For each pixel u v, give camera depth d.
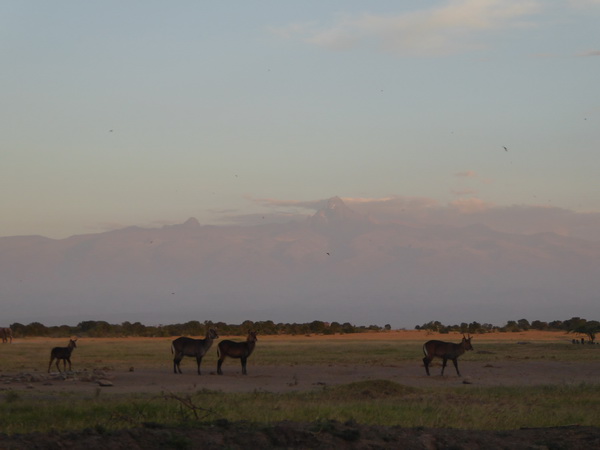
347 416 24.33
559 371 49.91
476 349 76.88
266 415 23.72
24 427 21.09
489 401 29.73
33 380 40.06
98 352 72.62
